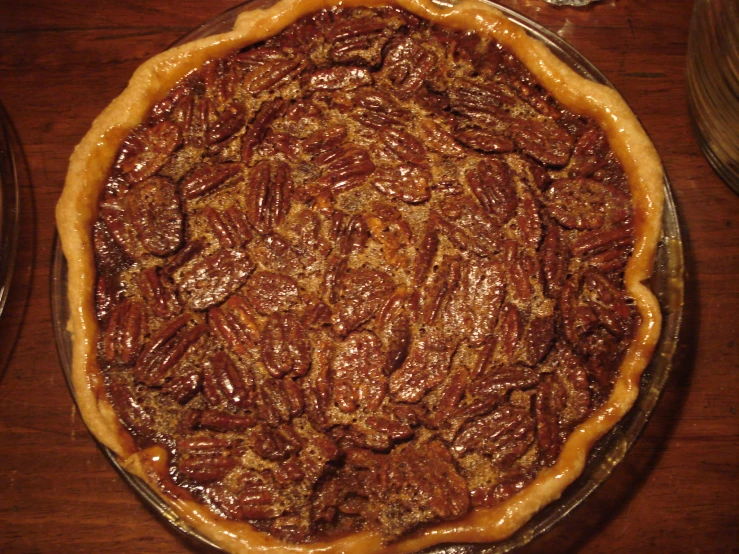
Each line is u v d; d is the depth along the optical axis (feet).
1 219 1.24
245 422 1.07
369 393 1.08
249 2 1.23
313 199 1.14
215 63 1.19
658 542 1.21
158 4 1.31
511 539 1.08
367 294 1.11
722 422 1.23
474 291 1.11
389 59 1.18
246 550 1.05
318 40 1.19
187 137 1.16
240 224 1.13
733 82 1.18
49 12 1.31
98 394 1.09
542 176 1.14
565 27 1.31
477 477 1.07
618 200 1.14
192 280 1.11
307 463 1.06
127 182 1.15
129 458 1.07
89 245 1.12
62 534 1.19
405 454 1.07
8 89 1.29
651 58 1.31
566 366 1.09
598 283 1.11
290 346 1.09
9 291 1.25
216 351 1.10
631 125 1.15
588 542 1.20
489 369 1.09
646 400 1.12
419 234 1.13
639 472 1.22
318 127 1.16
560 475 1.06
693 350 1.24
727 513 1.21
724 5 1.20
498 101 1.17
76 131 1.28
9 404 1.22
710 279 1.26
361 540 1.05
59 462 1.21
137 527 1.19
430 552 1.08
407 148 1.15
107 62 1.30
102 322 1.11
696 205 1.28
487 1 1.24
